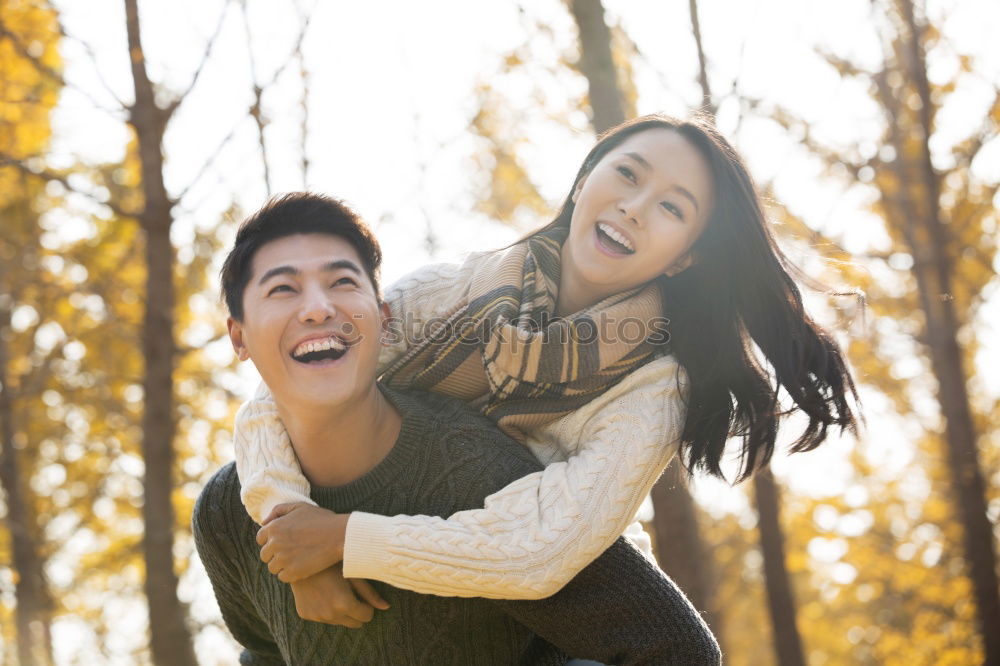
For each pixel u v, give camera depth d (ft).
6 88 26.96
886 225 35.22
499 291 7.45
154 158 21.63
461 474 6.77
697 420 7.29
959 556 46.52
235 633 8.08
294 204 6.65
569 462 6.78
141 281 31.94
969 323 38.75
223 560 7.45
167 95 22.50
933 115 33.37
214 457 34.12
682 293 7.73
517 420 7.22
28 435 37.01
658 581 6.76
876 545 48.67
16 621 33.45
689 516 22.06
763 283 7.63
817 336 8.07
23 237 31.55
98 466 38.32
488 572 6.28
